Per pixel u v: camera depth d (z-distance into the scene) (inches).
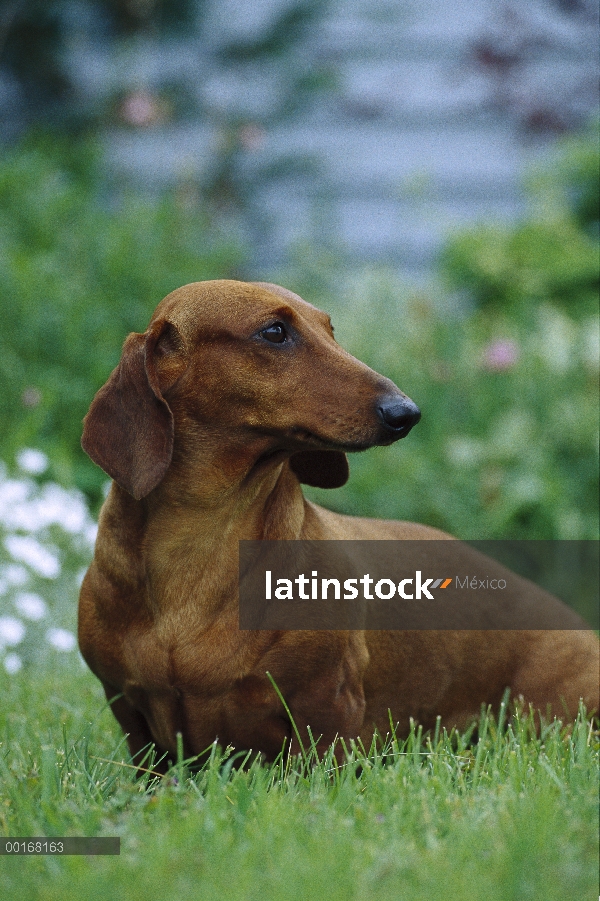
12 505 292.8
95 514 355.9
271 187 542.9
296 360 169.8
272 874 117.1
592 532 370.6
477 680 211.6
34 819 140.6
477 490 379.2
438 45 528.1
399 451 383.2
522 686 214.4
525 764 162.2
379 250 527.8
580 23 498.0
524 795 144.0
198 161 531.5
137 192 507.2
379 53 534.0
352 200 535.2
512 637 214.2
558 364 401.7
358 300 440.5
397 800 145.6
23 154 476.7
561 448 391.9
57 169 478.9
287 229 529.7
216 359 169.2
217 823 132.9
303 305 180.4
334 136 542.6
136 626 172.2
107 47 555.5
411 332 420.2
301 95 535.2
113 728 207.6
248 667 169.3
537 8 509.0
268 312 169.5
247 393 168.7
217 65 554.6
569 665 214.4
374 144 535.8
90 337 380.5
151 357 168.2
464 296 464.1
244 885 114.3
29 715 209.3
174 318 171.0
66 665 271.7
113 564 173.0
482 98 516.1
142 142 540.7
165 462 165.0
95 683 240.1
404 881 118.1
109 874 118.7
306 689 172.4
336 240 507.5
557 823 131.3
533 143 501.4
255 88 551.2
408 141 532.4
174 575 169.8
